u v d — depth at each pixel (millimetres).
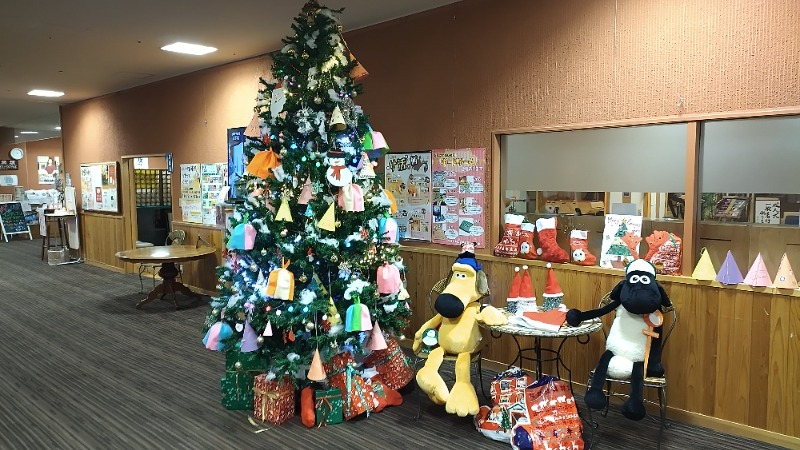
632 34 3369
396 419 3398
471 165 4219
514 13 3895
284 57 3404
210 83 6566
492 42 4031
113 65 6445
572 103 3658
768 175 3051
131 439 3160
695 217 3244
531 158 4016
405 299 3752
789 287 2879
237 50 5719
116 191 8484
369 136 3598
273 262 3379
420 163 4562
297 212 3379
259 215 3373
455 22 4238
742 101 3000
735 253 3195
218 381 4062
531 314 3254
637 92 3371
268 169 3371
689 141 3207
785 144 2986
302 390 3428
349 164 3475
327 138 3381
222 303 3596
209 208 6699
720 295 3105
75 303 6570
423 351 3582
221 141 6480
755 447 2953
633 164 3529
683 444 3000
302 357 3330
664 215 3424
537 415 2988
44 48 5613
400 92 4672
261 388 3389
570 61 3648
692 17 3143
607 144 3635
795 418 2906
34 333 5320
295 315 3229
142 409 3568
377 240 3547
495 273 4109
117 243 8664
